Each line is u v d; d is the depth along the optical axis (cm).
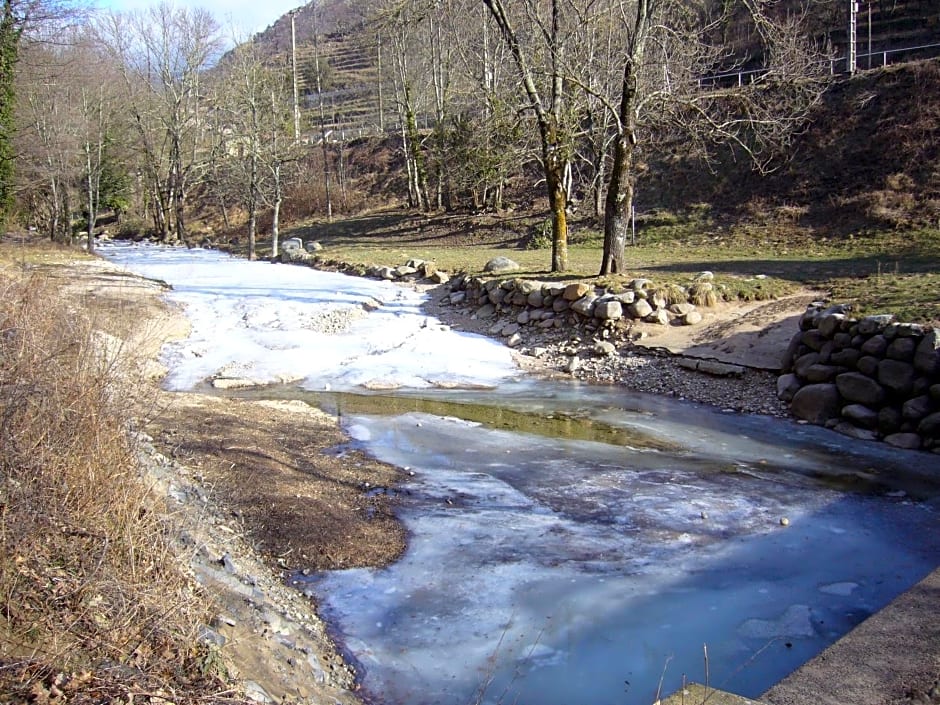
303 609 607
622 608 626
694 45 2148
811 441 1076
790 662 557
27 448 522
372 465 941
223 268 3003
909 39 3600
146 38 5159
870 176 2717
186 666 438
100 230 5966
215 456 877
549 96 2078
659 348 1473
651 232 2978
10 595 426
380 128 5450
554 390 1365
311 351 1593
